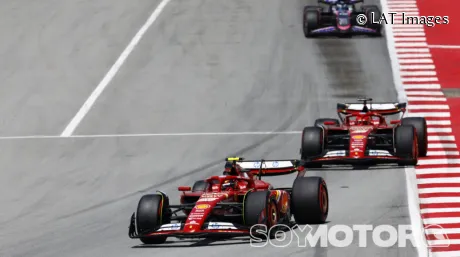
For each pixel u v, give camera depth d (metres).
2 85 119.50
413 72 120.62
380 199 67.06
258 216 50.81
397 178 74.81
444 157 83.12
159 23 141.75
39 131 102.25
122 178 84.31
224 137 97.56
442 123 100.00
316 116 104.69
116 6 150.75
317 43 132.38
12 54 131.12
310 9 135.50
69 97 114.38
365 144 77.31
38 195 79.62
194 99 112.06
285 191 56.88
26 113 109.00
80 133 101.00
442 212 62.91
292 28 138.62
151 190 79.50
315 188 56.56
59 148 95.56
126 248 54.81
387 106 85.12
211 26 139.75
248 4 149.75
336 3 134.62
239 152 91.69
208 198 52.69
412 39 133.88
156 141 96.81
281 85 116.12
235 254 49.66
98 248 56.44
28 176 86.38
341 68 122.19
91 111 108.88
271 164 58.88
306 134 79.88
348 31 132.12
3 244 61.50
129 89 116.44
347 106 86.00
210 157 90.56
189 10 147.50
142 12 147.38
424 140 83.06
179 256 50.12
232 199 53.94
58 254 56.09
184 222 53.88
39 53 131.25
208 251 50.97
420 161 81.50
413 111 105.38
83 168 88.38
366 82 117.00
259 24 140.50
